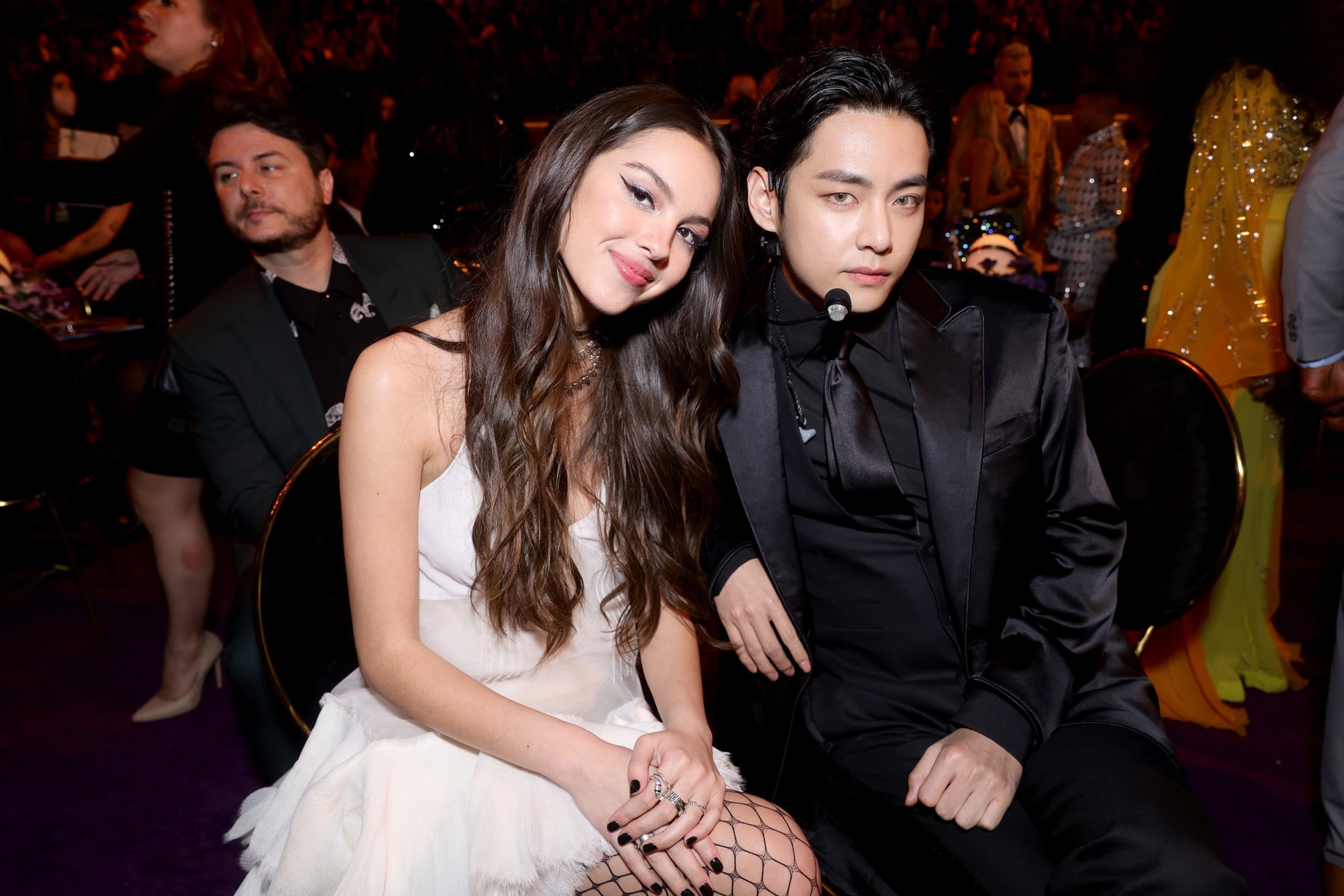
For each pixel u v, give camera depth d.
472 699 1.21
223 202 1.96
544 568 1.28
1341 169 1.68
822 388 1.46
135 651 3.11
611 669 1.40
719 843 1.21
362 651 1.25
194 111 2.69
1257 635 2.79
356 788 1.23
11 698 2.79
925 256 3.98
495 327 1.27
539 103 12.45
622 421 1.38
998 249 3.53
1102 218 3.54
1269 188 2.47
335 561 1.47
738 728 1.56
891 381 1.47
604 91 1.27
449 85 2.89
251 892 1.26
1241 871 2.00
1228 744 2.52
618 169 1.21
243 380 1.96
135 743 2.55
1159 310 2.67
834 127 1.28
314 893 1.20
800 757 1.51
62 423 2.93
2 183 2.73
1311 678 2.90
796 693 1.48
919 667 1.49
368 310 2.06
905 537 1.46
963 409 1.43
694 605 1.45
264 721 1.84
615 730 1.30
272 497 1.94
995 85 5.86
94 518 3.66
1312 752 2.47
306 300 2.02
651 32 12.27
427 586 1.34
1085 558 1.44
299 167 1.96
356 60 12.00
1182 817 1.24
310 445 1.98
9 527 4.02
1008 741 1.33
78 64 7.86
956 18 11.23
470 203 2.89
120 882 2.00
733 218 1.34
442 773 1.23
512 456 1.26
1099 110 3.98
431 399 1.27
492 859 1.16
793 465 1.48
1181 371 1.68
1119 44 10.97
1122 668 1.46
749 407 1.45
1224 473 1.60
